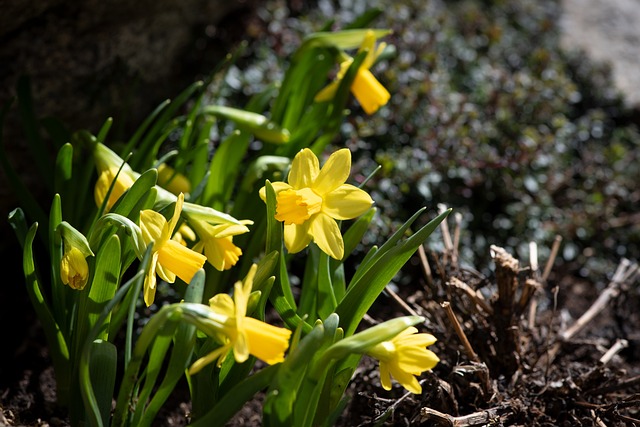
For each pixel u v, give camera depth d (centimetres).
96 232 182
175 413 240
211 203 257
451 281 229
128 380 167
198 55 358
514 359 227
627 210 361
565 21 466
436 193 326
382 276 184
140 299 261
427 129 335
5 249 292
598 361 231
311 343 158
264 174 262
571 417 219
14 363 248
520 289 279
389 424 213
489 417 202
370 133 317
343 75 258
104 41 295
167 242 176
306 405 172
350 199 178
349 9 395
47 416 228
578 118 407
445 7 457
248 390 165
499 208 345
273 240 187
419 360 163
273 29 371
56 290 205
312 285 213
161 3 310
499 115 357
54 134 254
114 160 221
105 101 302
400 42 369
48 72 280
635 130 408
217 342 175
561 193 355
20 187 238
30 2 260
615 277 275
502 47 423
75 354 196
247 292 153
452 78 389
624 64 443
